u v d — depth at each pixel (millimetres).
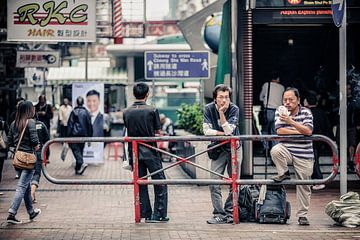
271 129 14961
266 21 13773
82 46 33406
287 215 9523
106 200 12133
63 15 13633
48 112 18859
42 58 21656
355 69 15250
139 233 8883
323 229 9133
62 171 17656
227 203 9734
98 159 18312
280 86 15070
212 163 9539
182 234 8812
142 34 18844
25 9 13547
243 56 13867
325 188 13164
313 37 16719
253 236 8695
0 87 22469
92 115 18312
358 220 9320
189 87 31734
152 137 9266
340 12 9758
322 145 15750
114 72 34250
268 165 14672
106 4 17875
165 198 9734
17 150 9430
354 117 14922
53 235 8781
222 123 9180
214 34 21422
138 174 9516
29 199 9734
